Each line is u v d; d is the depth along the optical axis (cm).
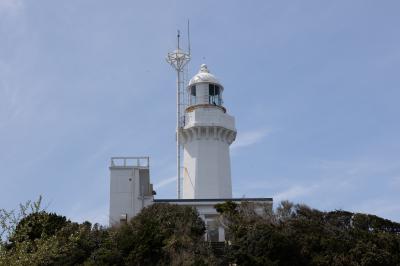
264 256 4288
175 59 6844
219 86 6725
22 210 2992
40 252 3050
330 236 4703
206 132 6369
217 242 4797
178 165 6488
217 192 6231
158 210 4994
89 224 4994
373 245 4628
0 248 2898
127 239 4525
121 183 5609
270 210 5078
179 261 4256
